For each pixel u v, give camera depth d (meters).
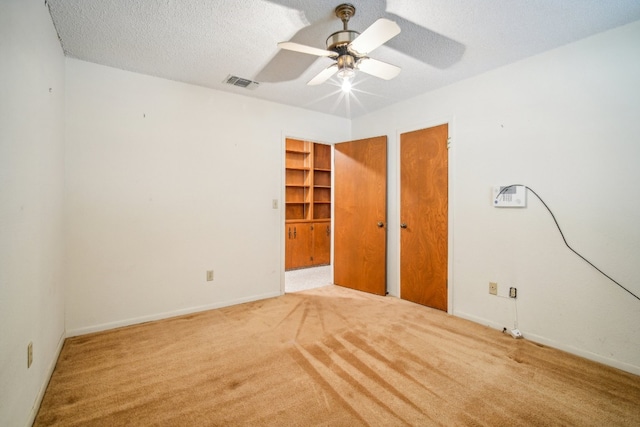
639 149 1.90
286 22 1.92
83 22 1.92
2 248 1.13
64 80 2.32
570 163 2.18
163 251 2.80
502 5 1.74
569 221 2.19
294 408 1.56
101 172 2.51
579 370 1.94
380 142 3.60
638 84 1.90
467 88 2.79
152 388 1.72
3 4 1.15
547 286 2.30
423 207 3.20
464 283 2.83
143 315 2.70
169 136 2.82
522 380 1.82
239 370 1.91
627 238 1.95
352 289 3.85
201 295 3.01
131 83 2.64
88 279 2.46
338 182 4.02
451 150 2.92
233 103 3.18
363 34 1.57
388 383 1.78
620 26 1.95
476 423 1.46
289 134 3.60
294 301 3.34
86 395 1.65
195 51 2.31
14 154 1.26
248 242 3.30
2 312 1.13
